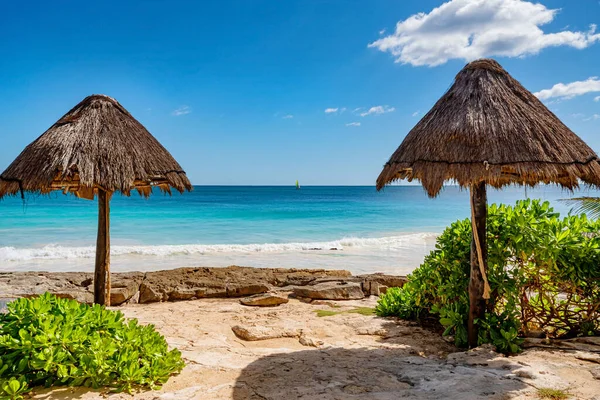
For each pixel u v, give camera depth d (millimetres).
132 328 4051
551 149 3943
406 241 20625
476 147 3951
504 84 4562
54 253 15883
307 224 29328
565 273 4746
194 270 9289
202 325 5902
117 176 4832
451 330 5449
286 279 8812
